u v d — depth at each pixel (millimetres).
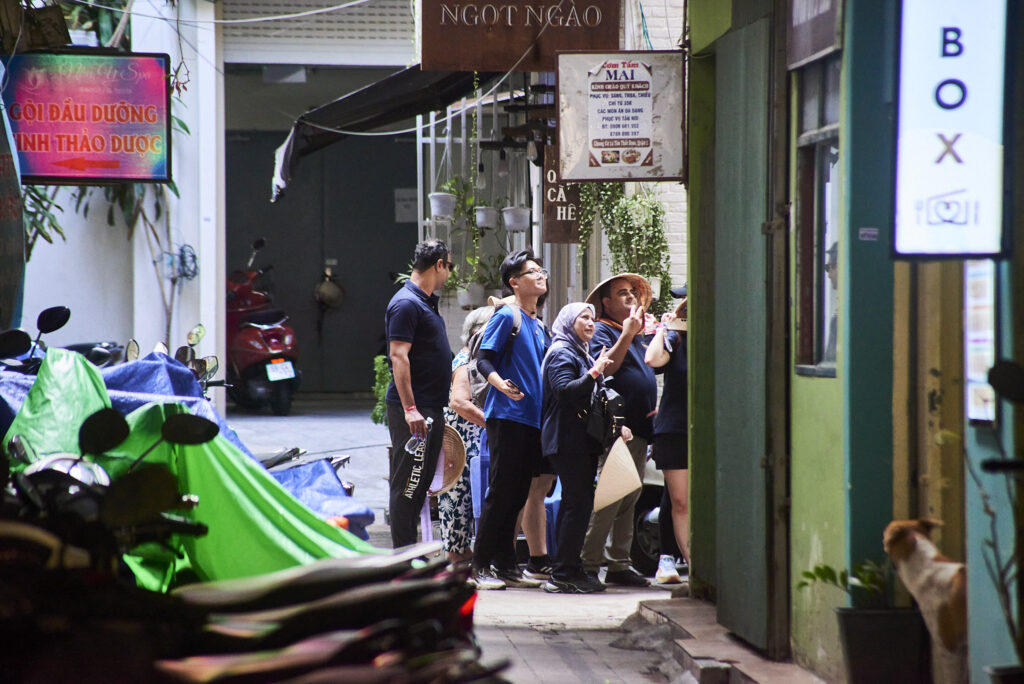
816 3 15516
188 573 12664
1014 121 12234
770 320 16781
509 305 24594
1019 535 11758
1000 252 12203
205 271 47906
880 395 14445
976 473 12547
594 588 24766
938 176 12227
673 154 22953
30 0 24031
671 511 26062
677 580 25750
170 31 47844
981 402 12461
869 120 14430
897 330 14367
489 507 24562
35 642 9016
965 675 12969
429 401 23641
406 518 23484
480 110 40781
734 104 18016
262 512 12727
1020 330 11961
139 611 9414
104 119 26078
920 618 13836
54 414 13602
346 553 12492
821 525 15539
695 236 21516
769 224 16734
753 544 17234
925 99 12234
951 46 12242
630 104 22938
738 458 17812
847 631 13820
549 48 26906
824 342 16000
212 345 47906
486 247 50875
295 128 45438
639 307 24031
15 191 20234
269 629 9719
